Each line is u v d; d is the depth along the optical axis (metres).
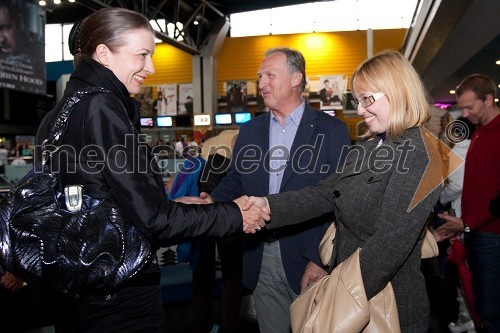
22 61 5.97
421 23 9.94
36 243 1.20
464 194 2.45
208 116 13.26
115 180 1.21
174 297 3.68
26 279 1.24
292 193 1.86
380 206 1.41
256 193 2.16
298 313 1.42
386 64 1.43
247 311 3.58
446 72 13.30
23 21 5.97
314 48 18.30
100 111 1.24
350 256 1.38
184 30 14.98
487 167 2.31
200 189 2.96
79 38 1.38
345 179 1.52
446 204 2.87
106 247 1.21
